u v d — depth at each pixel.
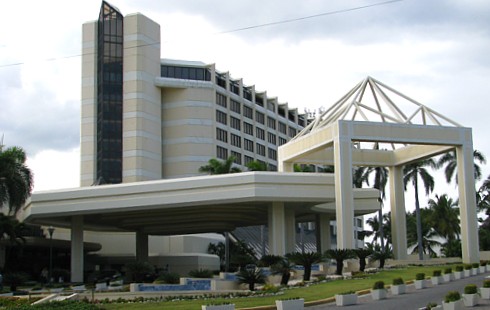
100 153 97.75
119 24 101.00
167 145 103.56
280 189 46.88
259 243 96.50
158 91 102.50
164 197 48.12
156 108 101.69
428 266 44.91
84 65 102.25
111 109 98.50
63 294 34.84
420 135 49.06
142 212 54.50
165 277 39.53
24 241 57.78
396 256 56.22
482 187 83.12
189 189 47.69
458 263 48.50
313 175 47.94
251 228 98.94
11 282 49.25
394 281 29.36
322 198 47.88
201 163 102.50
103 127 97.62
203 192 47.34
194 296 32.00
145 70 100.00
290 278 42.09
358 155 56.38
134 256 78.25
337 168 46.53
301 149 52.44
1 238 55.88
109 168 96.69
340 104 53.41
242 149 114.75
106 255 77.44
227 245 71.19
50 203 51.25
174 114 104.00
